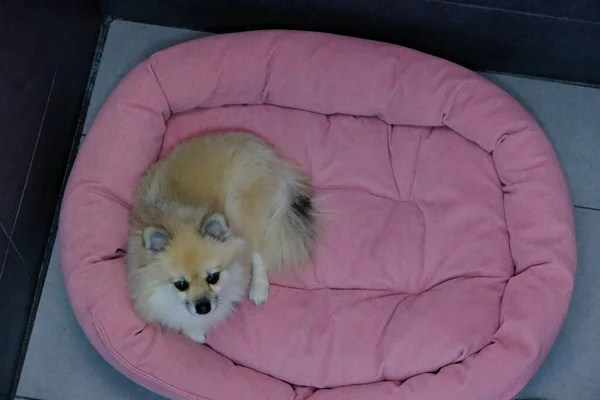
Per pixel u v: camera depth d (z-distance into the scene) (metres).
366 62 2.14
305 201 2.06
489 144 2.13
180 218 1.85
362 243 2.08
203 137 2.02
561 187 2.08
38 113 2.02
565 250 2.02
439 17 2.20
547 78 2.31
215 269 1.85
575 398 2.06
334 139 2.16
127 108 2.07
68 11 2.12
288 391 1.97
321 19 2.25
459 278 2.05
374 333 2.00
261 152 2.01
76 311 1.95
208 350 1.98
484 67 2.32
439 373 1.95
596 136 2.28
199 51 2.12
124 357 1.92
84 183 2.00
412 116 2.16
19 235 1.98
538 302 1.98
